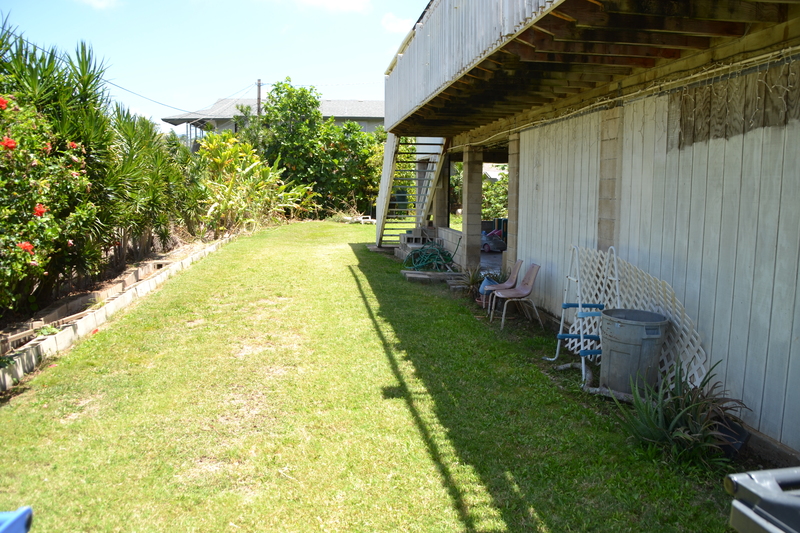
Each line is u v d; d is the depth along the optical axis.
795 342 3.33
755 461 3.50
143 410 4.30
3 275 4.62
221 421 4.11
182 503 3.11
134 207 8.94
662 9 3.26
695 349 4.12
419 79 6.76
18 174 4.81
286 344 5.96
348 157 23.97
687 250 4.32
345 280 9.55
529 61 4.42
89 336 6.17
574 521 2.93
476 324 6.84
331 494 3.18
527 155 7.45
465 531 2.85
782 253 3.42
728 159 3.87
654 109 4.71
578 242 6.07
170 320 6.88
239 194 16.31
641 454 3.54
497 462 3.51
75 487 3.26
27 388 4.72
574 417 4.14
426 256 10.65
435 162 12.19
